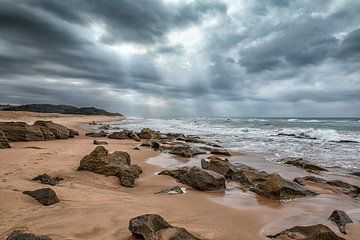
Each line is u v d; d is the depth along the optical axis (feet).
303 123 202.49
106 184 30.99
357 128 141.28
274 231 19.99
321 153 62.64
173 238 16.28
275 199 28.71
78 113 419.95
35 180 28.96
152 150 61.72
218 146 74.23
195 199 27.14
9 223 18.13
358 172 42.24
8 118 158.81
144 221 16.94
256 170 42.09
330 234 18.16
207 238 18.15
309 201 28.43
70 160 40.68
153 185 32.40
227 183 35.17
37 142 66.39
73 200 23.26
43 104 419.33
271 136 105.09
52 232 17.28
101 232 17.63
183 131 132.57
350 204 27.86
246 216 23.07
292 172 42.73
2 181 27.07
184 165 44.60
